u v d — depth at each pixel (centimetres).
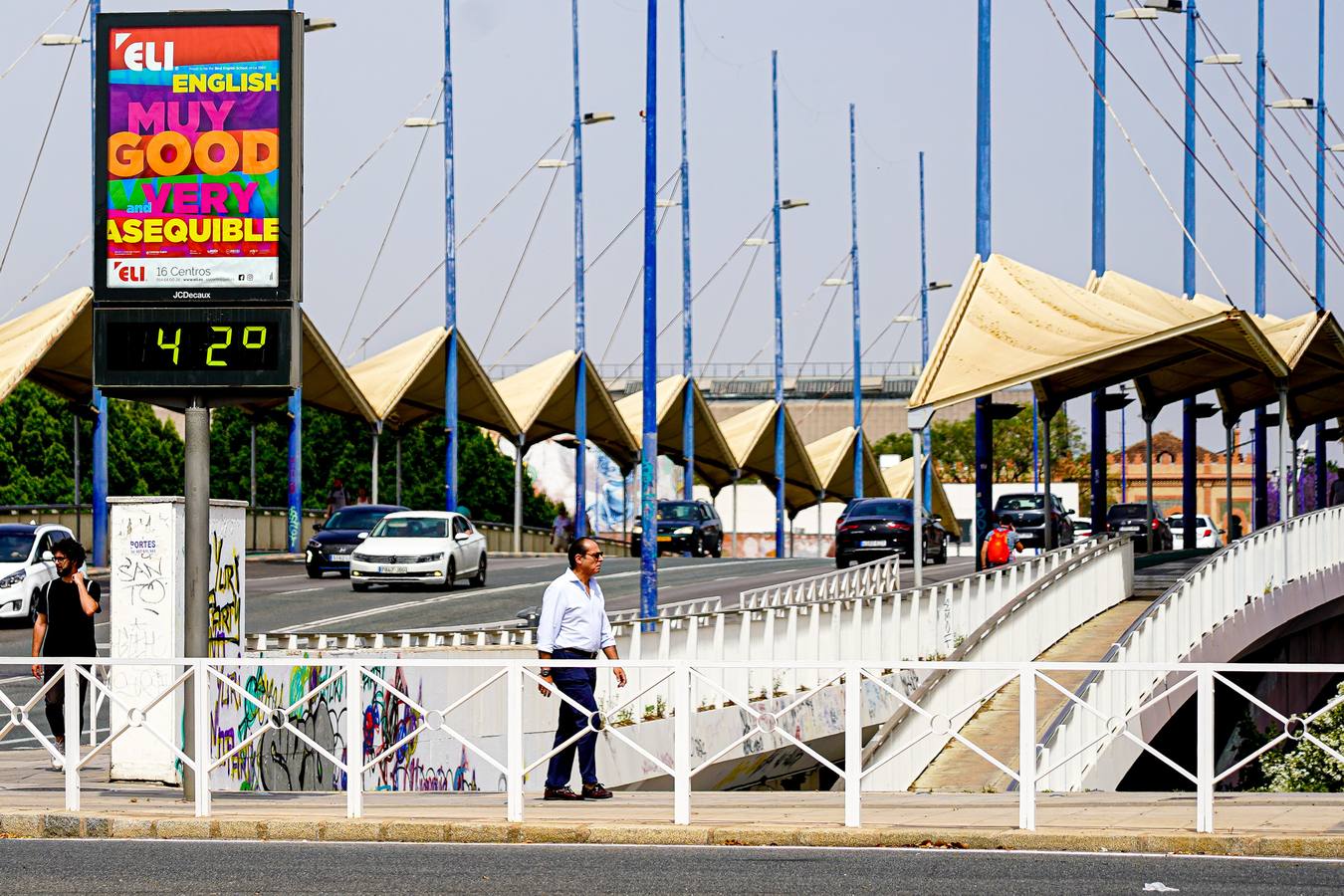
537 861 2716
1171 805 3309
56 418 18925
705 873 2581
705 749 5334
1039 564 9406
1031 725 2931
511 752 3056
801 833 2914
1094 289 11700
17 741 4738
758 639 5981
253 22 3334
